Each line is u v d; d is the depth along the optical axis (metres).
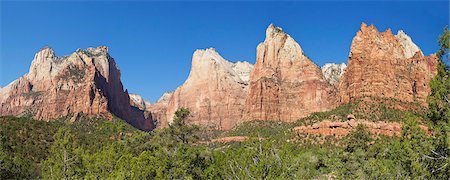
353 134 94.19
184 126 90.44
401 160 31.88
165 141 85.44
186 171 52.25
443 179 28.66
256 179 34.25
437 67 30.00
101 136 133.75
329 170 68.75
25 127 101.56
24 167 65.25
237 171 38.59
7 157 61.22
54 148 60.28
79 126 171.62
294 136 134.50
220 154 57.19
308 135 133.25
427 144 29.33
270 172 34.25
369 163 48.00
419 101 145.25
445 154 28.69
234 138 175.62
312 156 77.69
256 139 39.22
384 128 122.75
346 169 60.41
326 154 87.31
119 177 46.44
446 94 29.11
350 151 90.19
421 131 30.27
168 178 49.16
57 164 57.25
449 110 28.62
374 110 135.62
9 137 90.88
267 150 36.50
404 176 33.41
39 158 87.12
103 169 57.00
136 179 46.94
